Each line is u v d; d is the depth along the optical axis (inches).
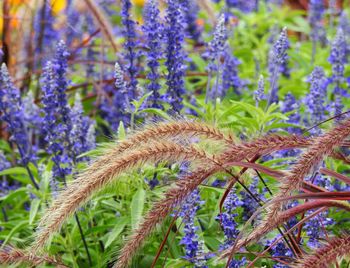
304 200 179.9
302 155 140.7
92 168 157.8
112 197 223.9
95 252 225.0
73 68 363.6
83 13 367.9
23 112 272.2
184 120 163.6
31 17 335.0
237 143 159.6
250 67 370.3
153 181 221.8
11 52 338.3
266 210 157.9
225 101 291.1
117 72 226.5
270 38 394.6
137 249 161.0
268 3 453.7
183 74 248.1
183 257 188.1
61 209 153.3
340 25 402.0
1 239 233.6
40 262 166.9
